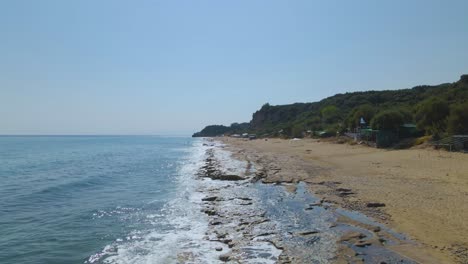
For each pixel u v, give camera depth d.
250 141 115.44
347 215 16.03
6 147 103.75
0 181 31.34
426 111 48.66
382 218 15.12
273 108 182.00
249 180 28.11
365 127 63.28
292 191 22.61
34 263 11.94
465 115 41.38
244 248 12.16
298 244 12.22
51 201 22.50
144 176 34.62
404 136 50.28
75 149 92.81
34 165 47.03
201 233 14.62
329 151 52.03
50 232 15.45
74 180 31.61
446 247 11.42
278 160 42.22
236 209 18.09
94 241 14.10
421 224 13.91
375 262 10.34
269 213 17.05
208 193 23.58
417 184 22.23
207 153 67.25
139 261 11.76
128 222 16.92
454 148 38.00
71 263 11.89
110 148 99.50
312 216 16.12
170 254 12.27
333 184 24.06
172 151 82.81
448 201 17.42
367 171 29.28
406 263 10.24
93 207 20.45
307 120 121.25
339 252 11.27
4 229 16.00
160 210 19.33
